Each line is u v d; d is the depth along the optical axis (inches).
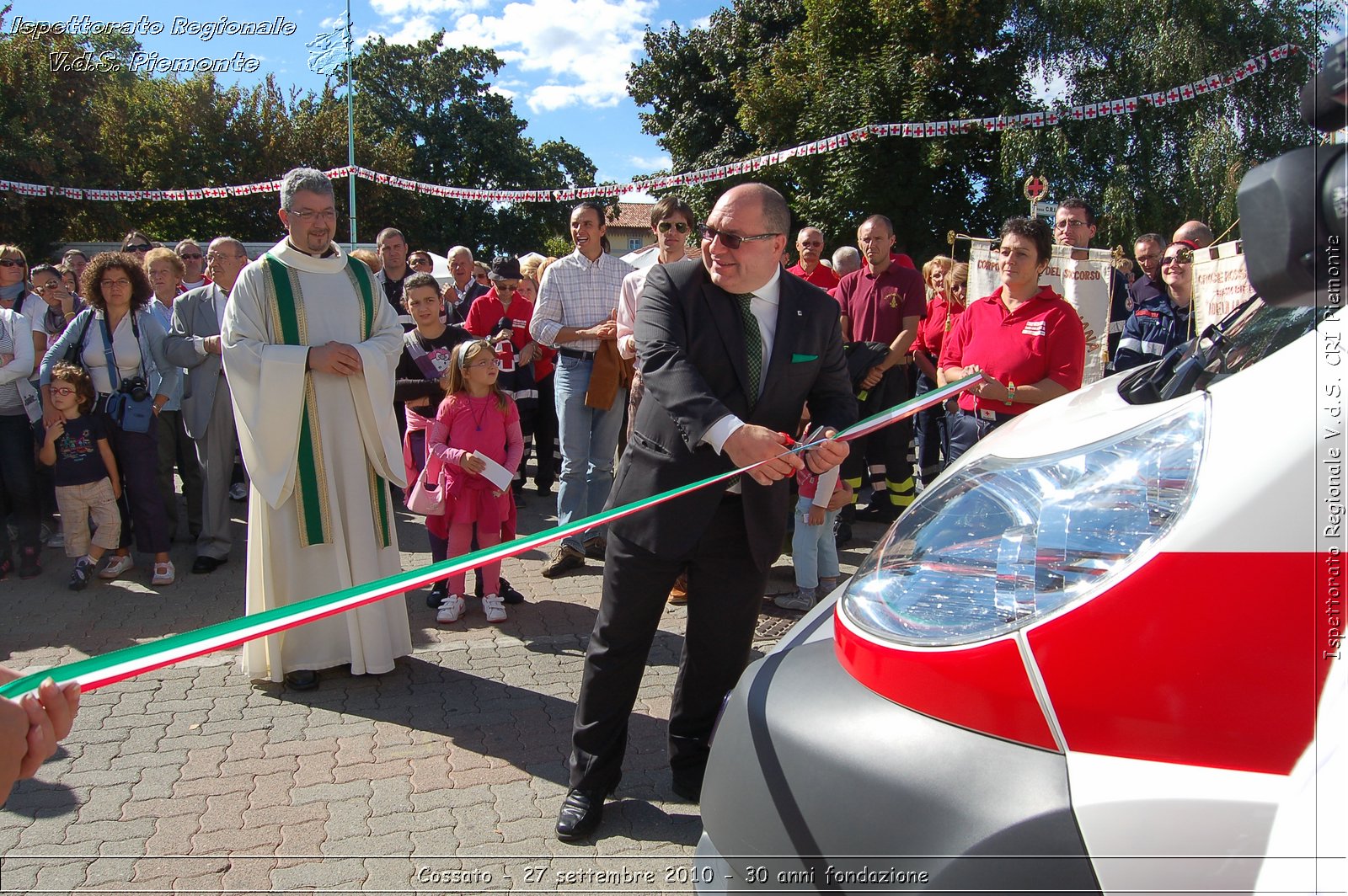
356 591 67.8
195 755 136.6
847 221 868.6
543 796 126.3
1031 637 61.7
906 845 63.9
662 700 157.4
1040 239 156.2
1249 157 664.4
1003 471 72.5
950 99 828.0
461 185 1574.8
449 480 189.2
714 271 105.7
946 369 173.2
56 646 182.9
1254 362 72.3
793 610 195.2
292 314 154.5
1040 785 60.4
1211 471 59.6
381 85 1565.0
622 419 230.4
